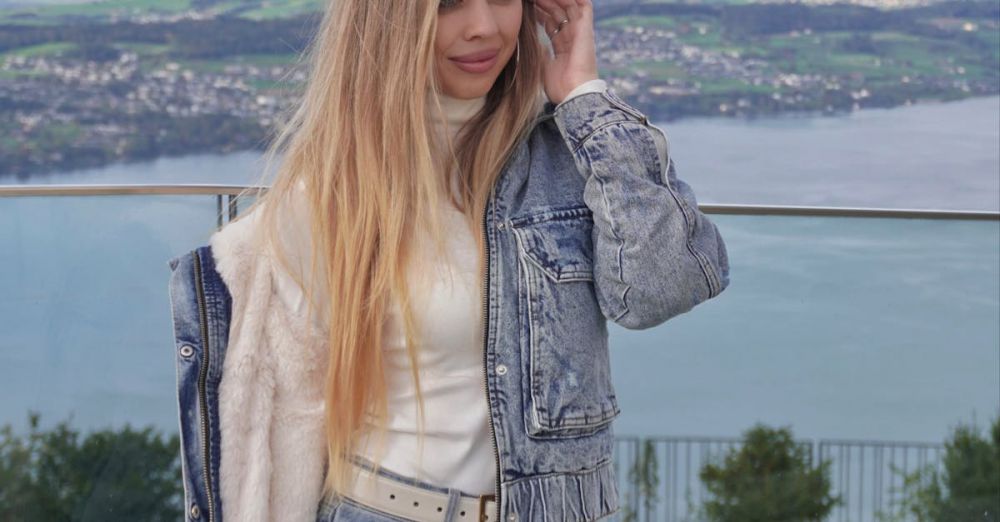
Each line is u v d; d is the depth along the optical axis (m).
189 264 1.53
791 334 2.74
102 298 2.54
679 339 2.76
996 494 2.76
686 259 1.51
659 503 2.79
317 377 1.55
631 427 2.78
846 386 2.76
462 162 1.61
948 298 2.73
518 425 1.49
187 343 1.50
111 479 2.56
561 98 1.63
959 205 31.16
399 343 1.53
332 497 1.55
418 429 1.51
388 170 1.53
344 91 1.55
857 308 2.73
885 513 2.79
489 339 1.50
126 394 2.55
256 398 1.52
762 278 2.73
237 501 1.50
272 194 1.55
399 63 1.52
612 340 2.77
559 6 1.64
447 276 1.51
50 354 2.54
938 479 2.77
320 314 1.55
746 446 2.78
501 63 1.58
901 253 2.72
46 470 2.54
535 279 1.52
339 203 1.53
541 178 1.59
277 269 1.54
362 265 1.51
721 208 2.71
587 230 1.57
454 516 1.49
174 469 2.57
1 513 2.54
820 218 2.70
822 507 2.78
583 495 1.53
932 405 2.76
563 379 1.51
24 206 2.52
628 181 1.51
